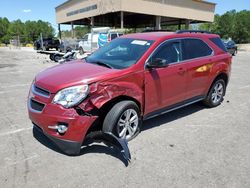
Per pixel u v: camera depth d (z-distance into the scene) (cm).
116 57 429
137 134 418
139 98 391
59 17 4019
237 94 740
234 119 513
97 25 4459
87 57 486
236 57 2436
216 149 379
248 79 1025
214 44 559
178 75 455
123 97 377
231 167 330
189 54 489
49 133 336
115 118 361
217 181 299
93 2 2855
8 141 390
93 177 302
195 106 598
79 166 324
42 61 1669
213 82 567
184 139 411
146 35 471
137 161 340
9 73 1094
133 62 395
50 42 2861
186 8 3192
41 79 366
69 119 322
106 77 348
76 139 331
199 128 460
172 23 4459
